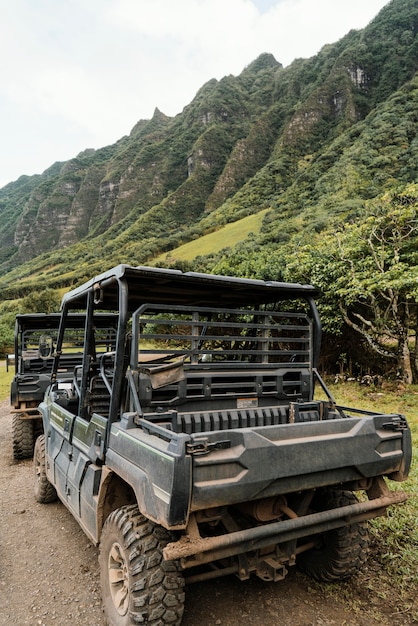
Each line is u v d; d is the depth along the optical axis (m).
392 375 11.16
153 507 2.22
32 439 7.01
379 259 10.50
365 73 139.00
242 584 3.25
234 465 2.27
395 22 148.50
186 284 3.36
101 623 2.88
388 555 3.50
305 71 182.62
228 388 3.34
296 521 2.56
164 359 3.65
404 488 4.75
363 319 10.74
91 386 3.88
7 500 5.21
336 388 10.71
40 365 7.86
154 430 2.45
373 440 2.78
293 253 12.93
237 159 163.50
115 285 3.39
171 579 2.37
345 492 3.18
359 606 2.98
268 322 3.61
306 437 2.55
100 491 2.87
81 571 3.55
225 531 2.94
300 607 2.96
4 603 3.12
